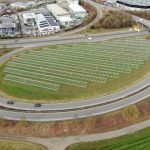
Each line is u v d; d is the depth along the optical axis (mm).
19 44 176500
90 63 151250
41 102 121875
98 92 125875
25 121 110938
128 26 199375
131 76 137625
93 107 117125
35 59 157250
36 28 198875
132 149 99625
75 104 119375
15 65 151500
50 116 113375
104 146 100812
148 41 176250
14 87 132125
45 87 130625
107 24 198000
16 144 101812
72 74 141000
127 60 153250
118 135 105500
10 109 118625
